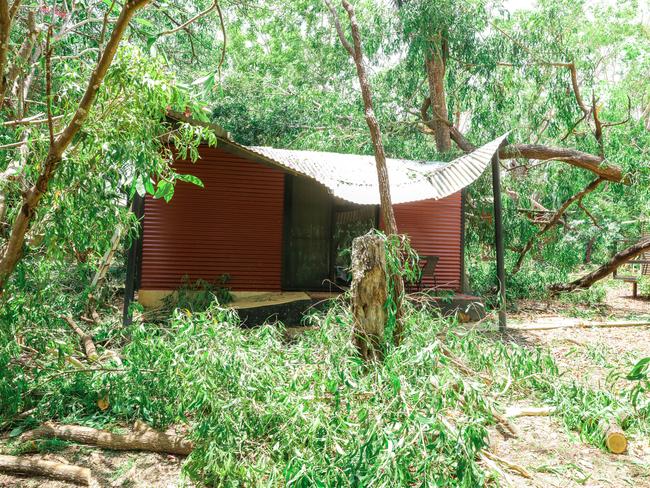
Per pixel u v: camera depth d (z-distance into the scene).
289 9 21.41
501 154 14.36
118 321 8.01
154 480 3.83
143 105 4.20
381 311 4.98
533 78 16.23
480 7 15.80
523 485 3.72
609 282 18.61
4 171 4.77
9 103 5.39
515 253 14.87
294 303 8.66
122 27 3.54
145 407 4.52
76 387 4.95
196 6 14.03
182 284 9.45
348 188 8.89
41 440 4.27
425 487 3.01
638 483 3.84
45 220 4.45
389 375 3.74
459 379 3.67
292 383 4.07
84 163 4.20
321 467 3.23
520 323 10.60
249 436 3.87
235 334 4.24
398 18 16.27
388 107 17.59
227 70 21.59
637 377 3.23
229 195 9.84
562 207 14.09
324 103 18.69
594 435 4.43
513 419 4.89
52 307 5.47
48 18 6.57
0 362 4.44
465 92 16.69
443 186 9.42
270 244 10.02
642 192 13.14
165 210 9.55
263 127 18.45
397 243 5.20
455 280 11.48
